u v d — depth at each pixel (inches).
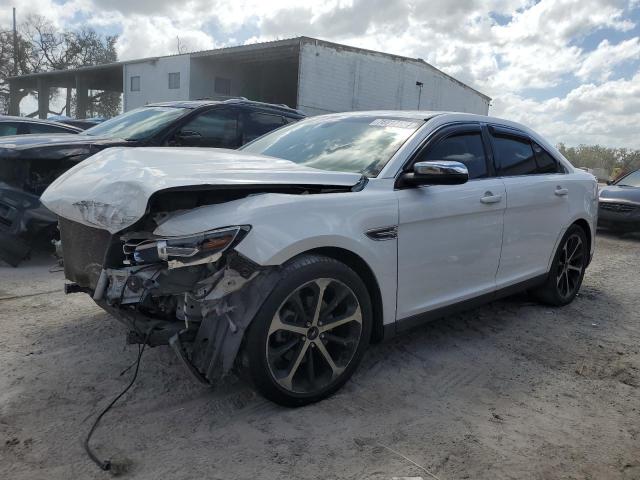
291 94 1254.3
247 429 111.5
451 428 115.7
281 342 116.1
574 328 183.3
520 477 100.4
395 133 150.4
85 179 125.1
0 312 171.3
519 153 180.2
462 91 1212.5
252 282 109.4
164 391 125.6
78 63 2006.6
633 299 223.6
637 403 131.4
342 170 140.8
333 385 124.3
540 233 182.5
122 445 104.3
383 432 112.7
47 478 94.0
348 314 124.0
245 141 288.4
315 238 113.6
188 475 96.4
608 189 405.1
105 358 141.2
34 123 369.1
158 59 1118.4
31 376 130.1
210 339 108.0
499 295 169.9
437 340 165.3
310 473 98.6
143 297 110.3
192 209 113.5
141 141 249.9
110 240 118.2
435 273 144.0
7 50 1894.7
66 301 183.8
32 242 223.1
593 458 107.6
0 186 218.2
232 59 1072.8
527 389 136.2
